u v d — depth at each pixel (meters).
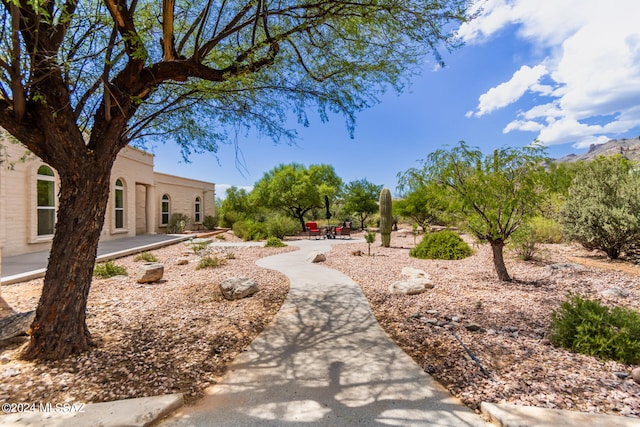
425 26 3.37
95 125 3.00
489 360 2.64
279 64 4.22
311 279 6.21
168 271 7.31
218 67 4.02
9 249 7.82
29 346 2.71
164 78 3.09
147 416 1.88
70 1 2.67
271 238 12.55
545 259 7.33
